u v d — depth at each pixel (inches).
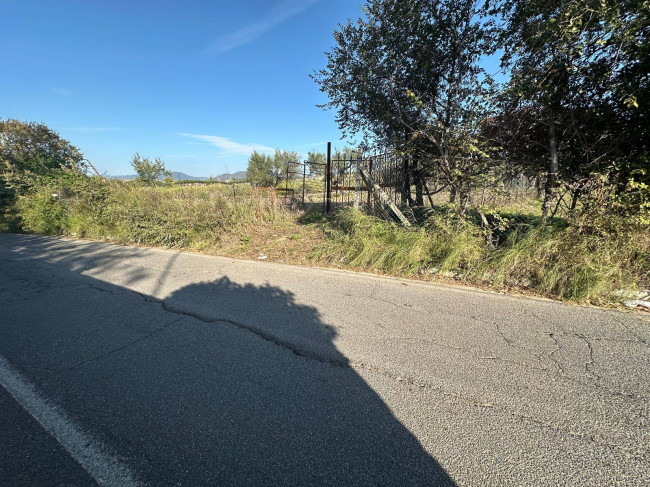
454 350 107.1
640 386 87.2
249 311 143.1
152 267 225.3
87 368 100.0
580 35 147.0
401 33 227.1
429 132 211.6
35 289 179.9
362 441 69.7
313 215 369.4
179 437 71.6
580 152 189.8
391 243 210.1
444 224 201.8
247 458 65.8
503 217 213.0
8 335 123.1
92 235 376.8
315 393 86.3
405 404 81.4
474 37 213.5
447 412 78.4
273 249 260.8
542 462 64.0
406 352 106.4
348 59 247.4
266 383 91.0
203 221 299.7
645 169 150.6
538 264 163.5
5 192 519.2
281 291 168.6
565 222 171.8
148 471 63.2
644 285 142.6
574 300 146.2
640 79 157.9
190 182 1099.3
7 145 602.5
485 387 87.7
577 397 83.1
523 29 180.7
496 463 63.9
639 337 113.2
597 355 102.5
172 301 157.2
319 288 172.1
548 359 100.8
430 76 232.4
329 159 357.7
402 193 274.1
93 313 143.9
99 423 76.5
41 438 72.3
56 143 674.2
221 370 97.9
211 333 122.7
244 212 333.1
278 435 71.6
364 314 137.6
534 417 76.3
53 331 126.1
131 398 85.4
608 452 66.2
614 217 151.8
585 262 148.3
